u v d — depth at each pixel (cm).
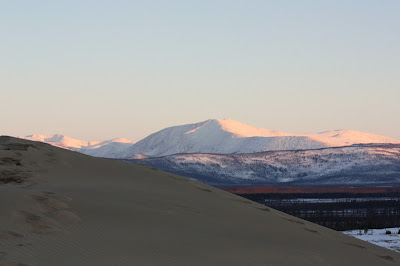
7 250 2038
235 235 2872
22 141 4738
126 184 3928
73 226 2512
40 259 1983
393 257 3566
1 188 3102
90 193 3272
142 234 2542
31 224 2409
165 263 2139
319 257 2741
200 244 2525
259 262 2370
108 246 2272
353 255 3089
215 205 3719
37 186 3388
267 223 3503
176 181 4503
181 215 3127
